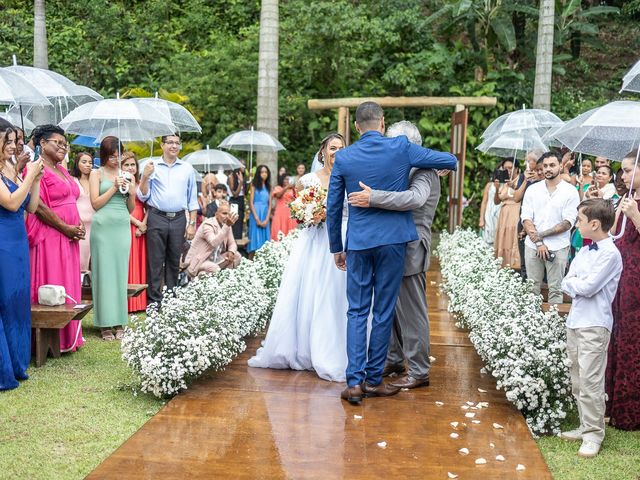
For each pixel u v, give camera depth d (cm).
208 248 739
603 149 517
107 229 588
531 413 430
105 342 590
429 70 1597
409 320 462
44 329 514
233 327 504
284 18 1744
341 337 487
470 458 353
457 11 1499
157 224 683
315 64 1585
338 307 488
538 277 649
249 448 360
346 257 450
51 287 518
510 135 858
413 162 430
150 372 431
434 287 876
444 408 427
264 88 1223
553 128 730
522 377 420
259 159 1212
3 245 457
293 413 413
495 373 428
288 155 1627
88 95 729
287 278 505
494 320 492
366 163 426
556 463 365
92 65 1627
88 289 639
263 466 339
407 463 346
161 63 1642
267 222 1116
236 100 1563
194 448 359
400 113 1614
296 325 503
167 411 412
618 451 384
